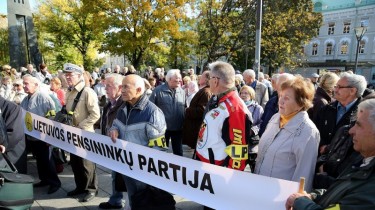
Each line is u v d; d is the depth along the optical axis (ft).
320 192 5.46
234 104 7.07
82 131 9.95
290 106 6.54
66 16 92.99
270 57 79.41
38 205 10.95
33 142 12.38
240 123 6.94
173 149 15.61
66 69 11.20
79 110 11.25
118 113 8.84
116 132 8.57
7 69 27.48
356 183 4.17
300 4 79.20
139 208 7.53
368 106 4.63
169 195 7.72
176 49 69.72
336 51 135.74
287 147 6.43
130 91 7.99
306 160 6.17
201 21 70.59
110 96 10.71
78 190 11.83
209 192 6.59
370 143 4.55
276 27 66.23
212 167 6.49
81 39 96.43
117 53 64.18
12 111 9.46
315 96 10.69
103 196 11.85
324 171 7.22
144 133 8.20
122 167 8.54
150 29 62.34
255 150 9.04
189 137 14.47
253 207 5.90
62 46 96.43
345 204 4.08
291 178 6.37
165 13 59.93
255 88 21.21
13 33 51.08
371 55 124.88
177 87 15.07
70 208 10.76
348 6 130.52
